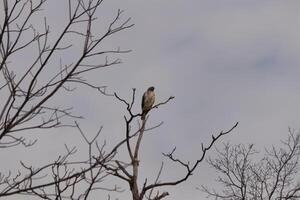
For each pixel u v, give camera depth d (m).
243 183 35.78
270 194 35.59
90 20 10.62
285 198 34.66
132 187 13.62
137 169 13.83
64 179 9.63
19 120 9.78
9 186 9.51
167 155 12.77
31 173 9.64
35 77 10.01
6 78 9.93
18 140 9.82
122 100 12.63
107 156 10.07
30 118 9.89
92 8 10.65
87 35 10.55
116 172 13.45
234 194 35.69
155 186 12.85
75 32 10.47
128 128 12.05
